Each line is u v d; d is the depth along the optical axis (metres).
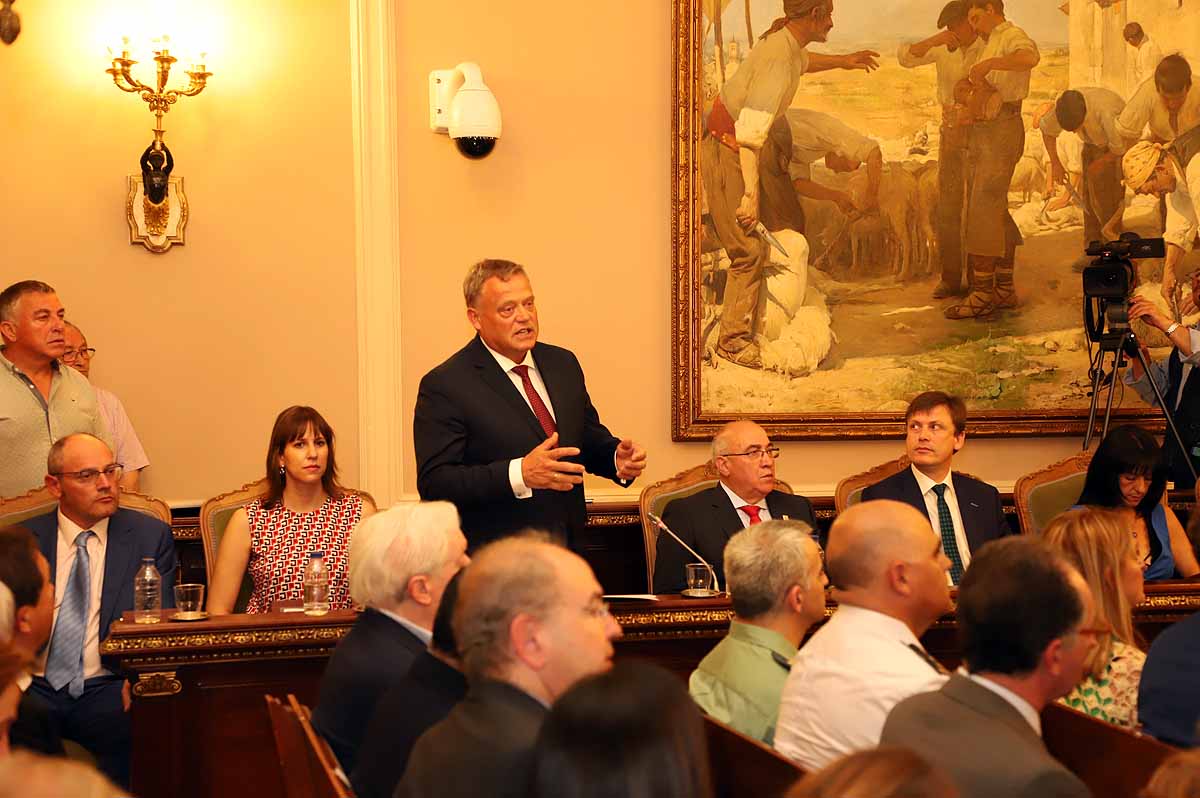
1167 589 4.10
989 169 5.79
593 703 1.42
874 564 2.53
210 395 5.36
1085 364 5.85
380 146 5.43
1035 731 2.18
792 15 5.64
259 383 5.39
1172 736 2.55
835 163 5.69
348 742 2.63
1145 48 5.86
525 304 4.16
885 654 2.46
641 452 4.04
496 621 1.95
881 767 1.31
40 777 1.24
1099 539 2.96
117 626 3.52
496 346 4.18
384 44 5.41
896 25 5.71
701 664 2.95
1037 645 2.15
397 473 5.43
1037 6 5.80
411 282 5.49
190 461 5.34
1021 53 5.79
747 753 2.19
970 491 4.93
